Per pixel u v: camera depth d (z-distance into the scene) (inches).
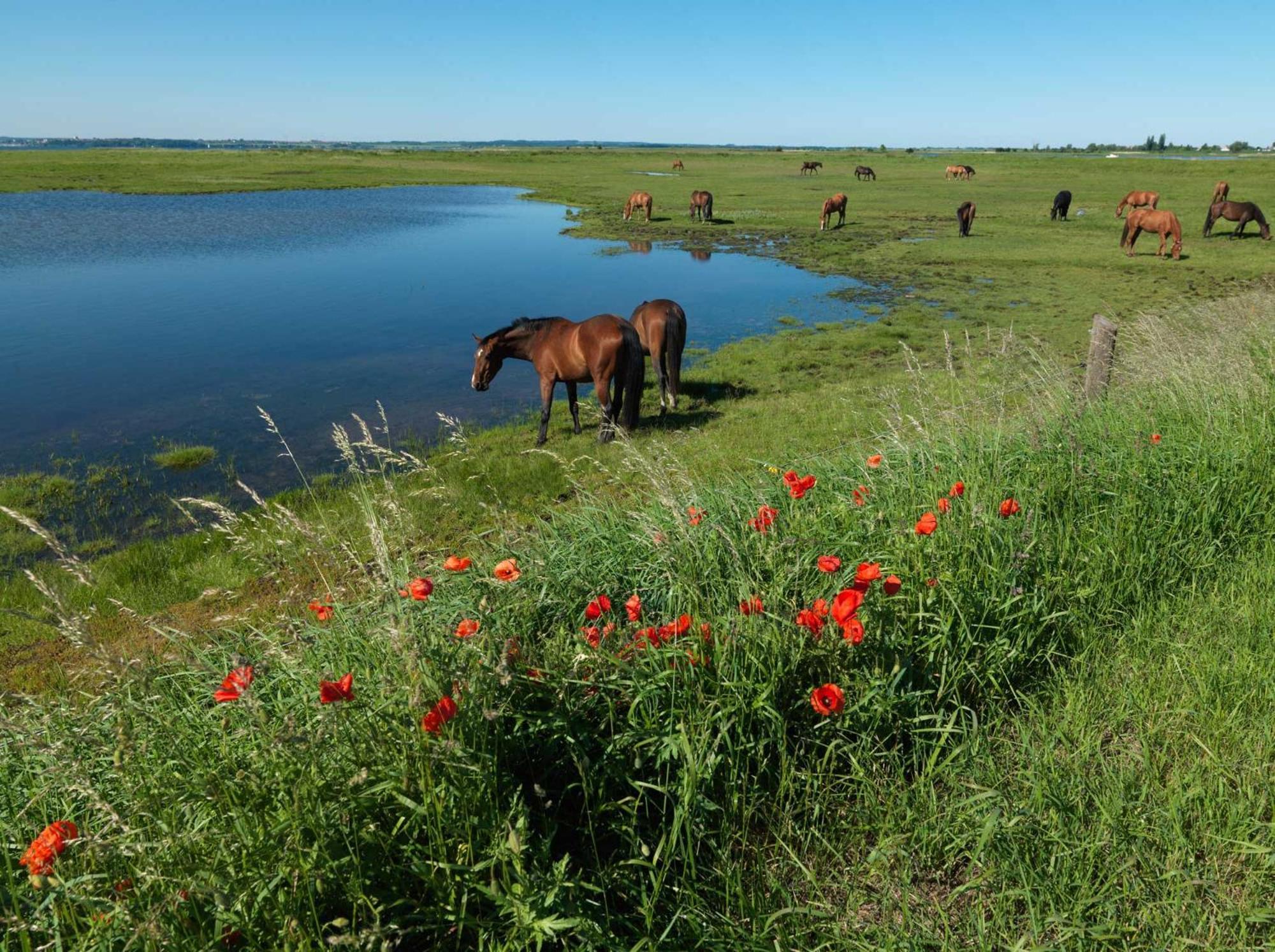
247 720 100.8
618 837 105.2
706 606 133.0
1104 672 136.9
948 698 129.5
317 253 1187.9
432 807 85.5
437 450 413.1
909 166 3818.9
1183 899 93.6
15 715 117.1
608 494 322.0
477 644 103.0
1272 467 203.0
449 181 2770.7
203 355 622.2
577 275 997.2
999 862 100.6
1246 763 113.1
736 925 93.6
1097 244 1152.2
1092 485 187.6
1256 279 839.1
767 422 417.7
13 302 822.5
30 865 74.1
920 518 161.6
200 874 76.8
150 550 297.1
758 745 113.0
